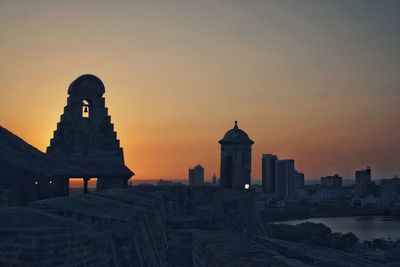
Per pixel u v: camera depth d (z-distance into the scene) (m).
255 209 43.69
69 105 31.81
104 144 32.81
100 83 33.28
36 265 7.04
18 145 20.95
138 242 12.26
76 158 30.84
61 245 7.56
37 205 10.70
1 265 7.05
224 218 38.22
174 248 23.47
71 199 12.30
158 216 20.66
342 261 21.19
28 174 19.17
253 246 14.31
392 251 68.25
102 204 12.77
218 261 11.34
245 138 45.75
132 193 22.33
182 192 39.03
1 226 7.32
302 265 13.70
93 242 8.66
